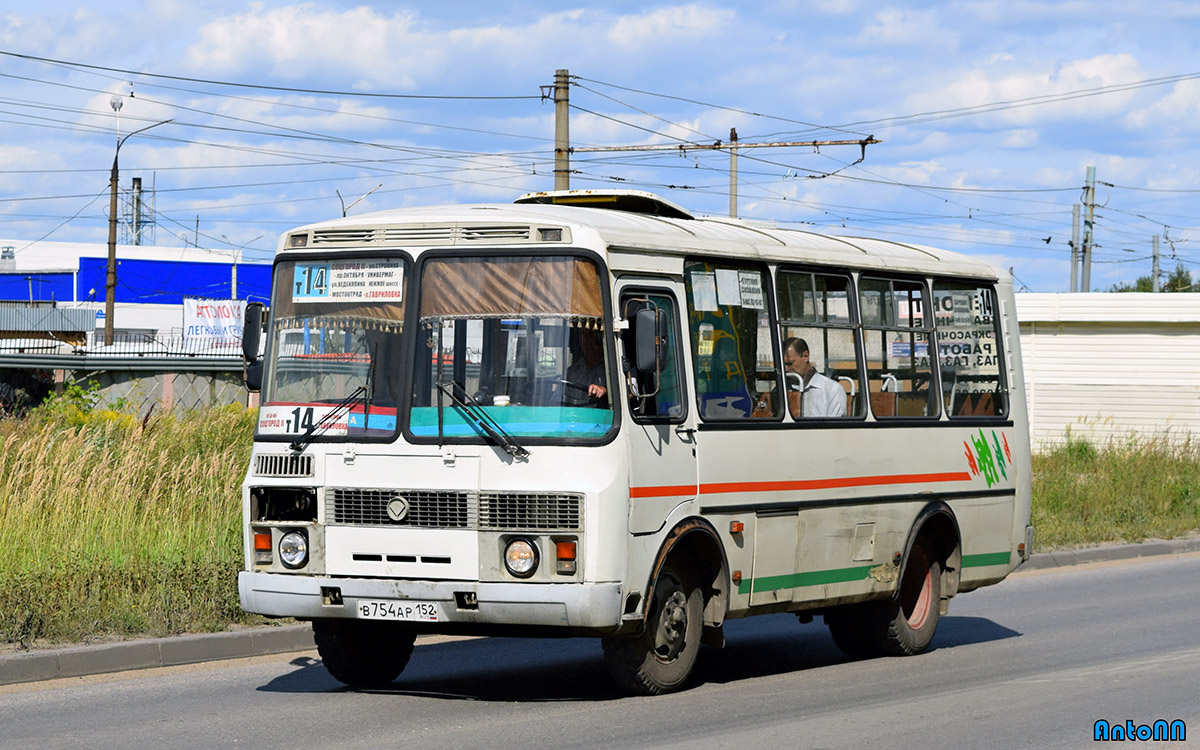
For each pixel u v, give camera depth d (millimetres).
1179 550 21891
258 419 10016
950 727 9062
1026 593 17281
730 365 10594
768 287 11070
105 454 16422
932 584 12828
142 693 10297
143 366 41000
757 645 13469
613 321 9500
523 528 9227
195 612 12398
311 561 9680
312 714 9445
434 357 9602
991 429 13492
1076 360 38375
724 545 10367
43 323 75000
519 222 9617
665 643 10133
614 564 9242
